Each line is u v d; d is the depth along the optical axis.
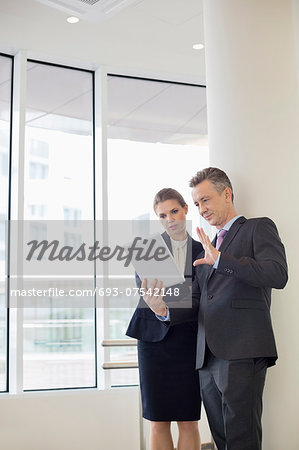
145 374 3.13
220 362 2.69
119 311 4.64
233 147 3.35
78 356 4.54
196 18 4.45
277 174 3.26
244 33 3.41
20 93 4.50
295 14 3.41
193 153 5.16
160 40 4.82
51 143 4.72
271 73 3.36
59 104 4.82
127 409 4.31
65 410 4.16
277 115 3.32
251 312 2.67
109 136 4.93
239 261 2.56
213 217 2.89
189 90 5.27
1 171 4.51
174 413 3.06
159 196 3.23
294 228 3.25
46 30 4.55
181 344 3.10
